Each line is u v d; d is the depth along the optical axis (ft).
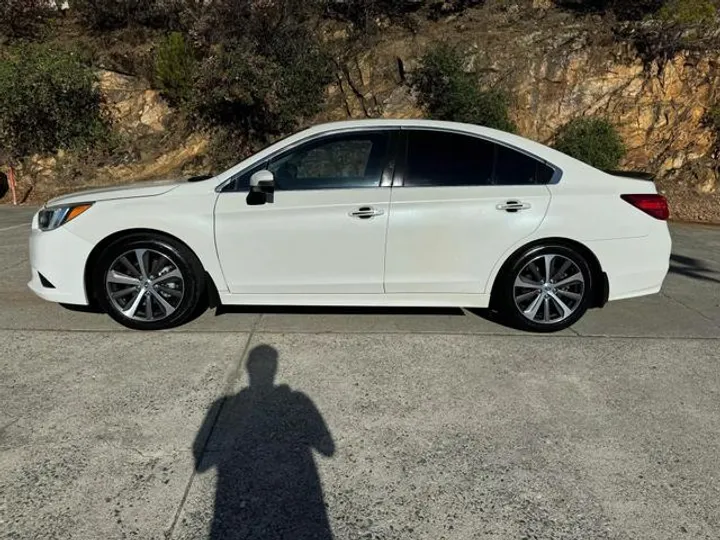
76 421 9.36
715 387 10.90
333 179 12.93
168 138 44.86
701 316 15.14
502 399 10.32
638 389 10.78
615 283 13.41
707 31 42.04
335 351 12.34
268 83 41.93
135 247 12.92
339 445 8.80
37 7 50.57
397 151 13.03
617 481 7.99
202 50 44.37
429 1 49.93
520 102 43.21
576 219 12.97
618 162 40.42
